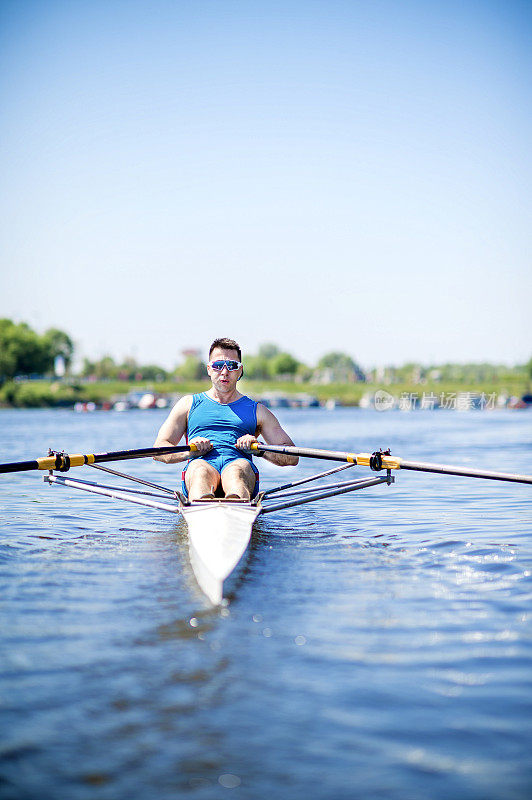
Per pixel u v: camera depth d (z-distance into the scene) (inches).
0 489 425.7
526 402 3924.7
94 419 1989.4
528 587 186.5
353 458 275.3
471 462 606.9
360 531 276.7
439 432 1211.9
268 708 113.5
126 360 6747.1
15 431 1227.9
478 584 189.6
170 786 92.7
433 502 370.3
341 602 171.0
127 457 270.4
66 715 111.0
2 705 114.3
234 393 302.0
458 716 111.3
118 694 118.1
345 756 99.8
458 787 92.6
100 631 148.5
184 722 108.9
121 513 325.4
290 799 89.9
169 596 175.5
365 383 5861.2
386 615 160.9
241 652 136.6
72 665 130.0
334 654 135.9
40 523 294.8
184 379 6614.2
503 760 98.9
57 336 6392.7
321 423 1663.4
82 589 182.4
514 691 120.1
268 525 291.7
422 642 143.0
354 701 116.0
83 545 244.2
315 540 255.3
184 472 291.0
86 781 93.7
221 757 99.4
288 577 196.2
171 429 300.2
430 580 193.8
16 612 161.9
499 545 246.1
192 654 135.5
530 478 237.0
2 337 4746.6
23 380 5088.6
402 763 98.2
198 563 200.7
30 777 94.5
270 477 498.9
